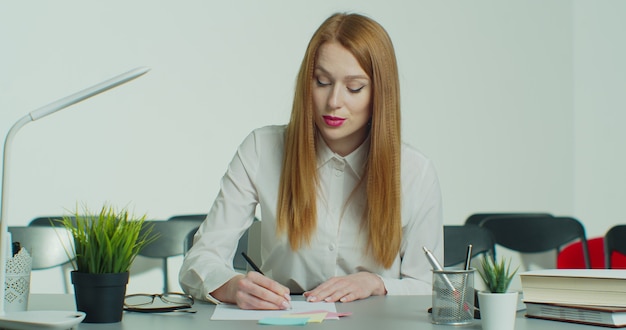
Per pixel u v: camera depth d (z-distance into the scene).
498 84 4.27
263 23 3.82
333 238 1.71
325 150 1.70
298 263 1.73
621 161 4.39
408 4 4.09
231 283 1.44
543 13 4.34
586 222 4.41
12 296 1.26
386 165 1.63
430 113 4.14
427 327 1.18
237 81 3.79
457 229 2.29
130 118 3.63
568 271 1.31
